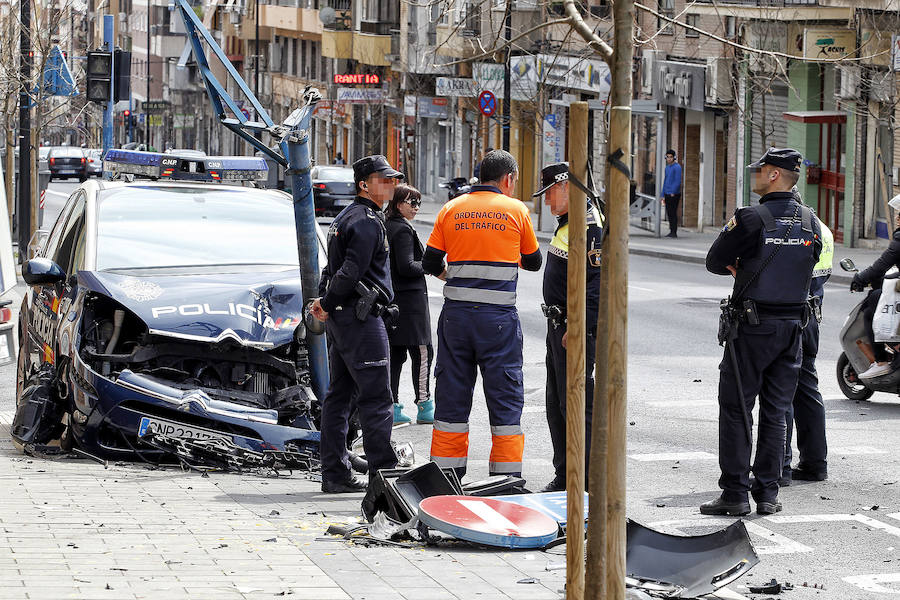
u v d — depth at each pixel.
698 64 55.47
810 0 47.06
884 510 13.38
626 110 7.46
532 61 60.97
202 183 17.70
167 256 16.02
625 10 7.44
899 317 19.16
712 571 9.91
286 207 17.44
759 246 13.01
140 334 15.16
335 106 107.06
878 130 46.56
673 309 31.77
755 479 13.31
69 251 16.73
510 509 11.17
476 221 13.20
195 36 15.42
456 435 13.36
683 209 59.88
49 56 41.62
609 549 7.67
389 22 96.00
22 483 12.98
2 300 17.22
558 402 13.72
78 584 9.12
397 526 11.17
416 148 89.62
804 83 50.03
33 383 15.39
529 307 32.34
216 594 8.98
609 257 7.56
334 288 13.00
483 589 9.39
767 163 13.16
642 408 19.19
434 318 29.95
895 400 20.06
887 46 43.88
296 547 10.55
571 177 7.73
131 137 140.75
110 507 11.95
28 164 38.56
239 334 14.71
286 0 120.62
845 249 47.31
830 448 16.44
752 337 13.04
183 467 14.34
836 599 10.38
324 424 13.43
